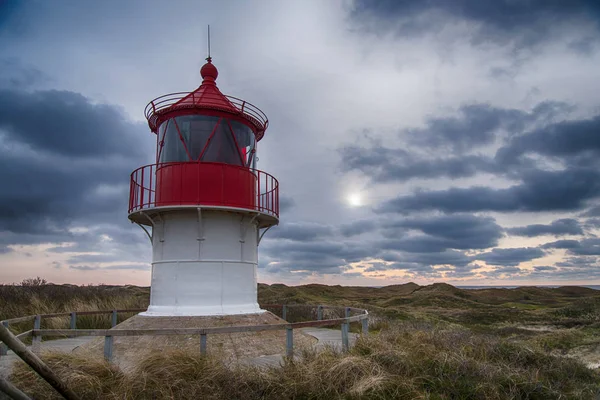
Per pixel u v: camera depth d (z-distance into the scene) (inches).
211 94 473.7
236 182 450.3
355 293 1898.4
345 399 270.7
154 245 462.0
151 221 459.8
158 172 456.1
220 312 428.8
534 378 338.3
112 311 564.1
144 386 267.7
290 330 345.7
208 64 497.4
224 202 438.0
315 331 581.9
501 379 328.2
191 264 435.8
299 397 278.2
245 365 315.0
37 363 168.2
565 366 398.9
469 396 297.0
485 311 1152.8
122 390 264.7
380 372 304.0
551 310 1135.0
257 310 459.8
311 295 1528.1
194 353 317.1
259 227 509.4
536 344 536.7
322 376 296.0
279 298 1258.0
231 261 449.1
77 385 259.9
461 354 372.5
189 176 436.5
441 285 1814.7
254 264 482.6
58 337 538.3
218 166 442.6
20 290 816.9
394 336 430.6
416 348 383.2
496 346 432.5
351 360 312.0
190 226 441.7
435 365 339.9
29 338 488.4
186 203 430.9
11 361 307.3
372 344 373.4
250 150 486.3
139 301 843.4
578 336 693.9
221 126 457.7
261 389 281.9
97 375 280.7
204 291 433.1
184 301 430.3
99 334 307.0
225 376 288.8
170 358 302.7
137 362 311.1
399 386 289.9
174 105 455.2
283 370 308.8
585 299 1247.5
